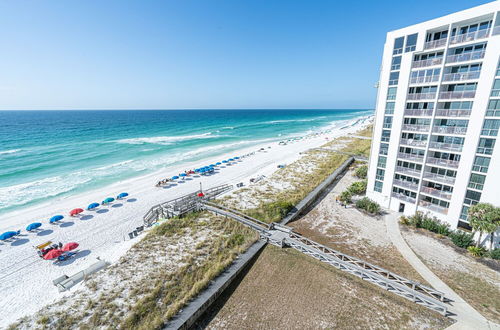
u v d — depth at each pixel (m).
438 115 22.28
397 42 23.91
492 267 18.23
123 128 113.06
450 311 14.15
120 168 47.66
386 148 27.17
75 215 28.77
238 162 52.53
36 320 13.61
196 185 38.75
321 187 34.06
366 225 24.73
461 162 21.06
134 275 17.20
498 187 18.81
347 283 16.70
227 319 14.08
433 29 21.22
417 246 21.05
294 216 26.33
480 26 19.31
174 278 16.78
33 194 34.62
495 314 13.98
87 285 16.38
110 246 22.84
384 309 14.58
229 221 24.86
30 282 18.14
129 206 31.33
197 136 91.94
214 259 18.95
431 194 24.12
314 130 117.50
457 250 20.38
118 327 13.01
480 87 18.94
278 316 14.20
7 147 64.25
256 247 20.39
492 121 18.73
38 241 23.73
